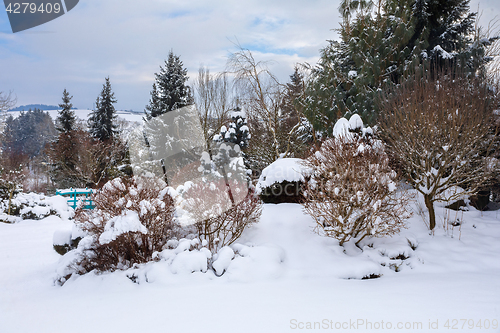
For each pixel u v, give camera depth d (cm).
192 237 580
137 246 553
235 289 440
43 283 564
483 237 608
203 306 372
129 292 451
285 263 536
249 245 568
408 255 555
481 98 722
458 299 354
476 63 1009
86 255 550
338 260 533
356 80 1205
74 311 377
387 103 875
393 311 325
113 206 515
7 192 1597
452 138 620
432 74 994
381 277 503
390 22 1260
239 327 304
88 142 2370
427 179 634
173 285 467
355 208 550
